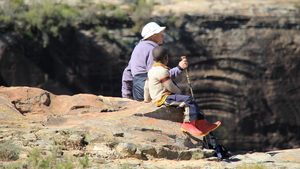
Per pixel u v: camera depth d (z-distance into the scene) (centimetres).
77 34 9600
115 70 9662
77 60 9550
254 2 11125
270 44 10194
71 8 10088
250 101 10100
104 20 9844
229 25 10219
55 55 9475
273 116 10200
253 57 10100
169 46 9800
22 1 9969
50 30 9375
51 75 9450
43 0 10081
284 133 10269
